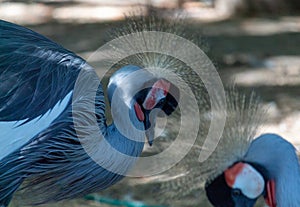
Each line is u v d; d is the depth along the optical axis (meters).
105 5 20.00
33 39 7.07
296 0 18.94
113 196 8.93
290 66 14.38
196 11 18.64
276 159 5.64
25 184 6.98
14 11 19.83
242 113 5.95
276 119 11.54
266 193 5.67
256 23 17.92
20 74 6.75
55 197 7.12
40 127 6.73
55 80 6.84
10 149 6.68
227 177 5.66
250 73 13.79
